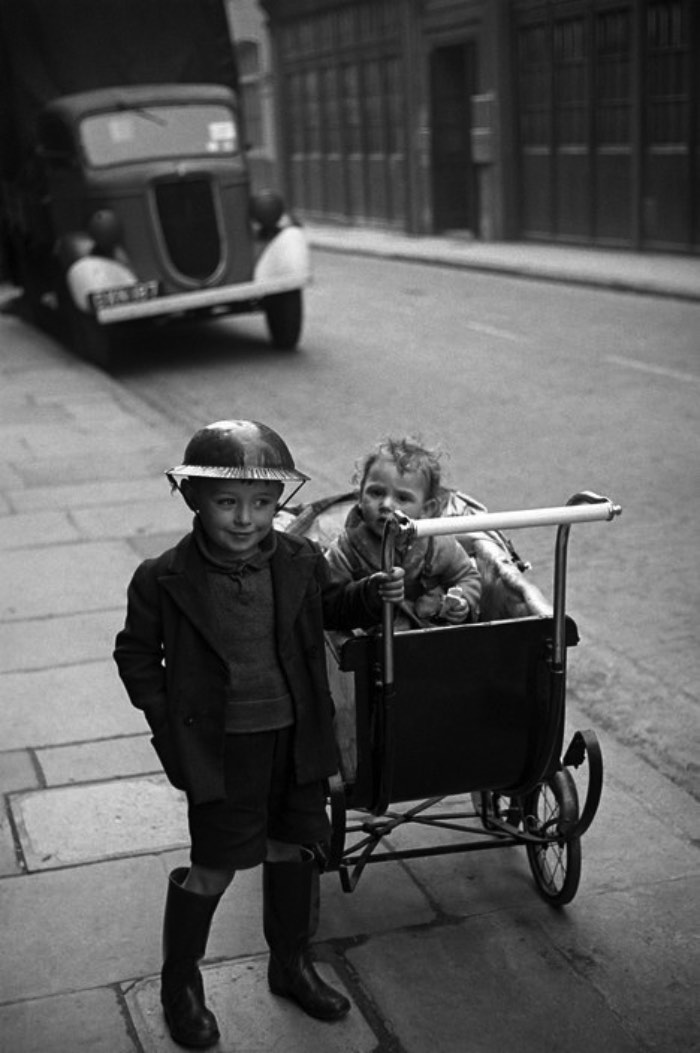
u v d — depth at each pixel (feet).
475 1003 10.84
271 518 9.64
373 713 10.79
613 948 11.56
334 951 11.55
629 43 62.85
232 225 42.16
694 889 12.48
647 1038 10.39
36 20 43.24
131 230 41.24
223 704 9.71
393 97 82.58
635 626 19.43
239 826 9.94
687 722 16.33
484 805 12.81
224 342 46.73
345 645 10.60
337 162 91.40
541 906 12.21
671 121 61.72
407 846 13.39
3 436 32.19
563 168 69.77
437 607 12.13
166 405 36.60
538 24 68.85
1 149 46.06
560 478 27.43
